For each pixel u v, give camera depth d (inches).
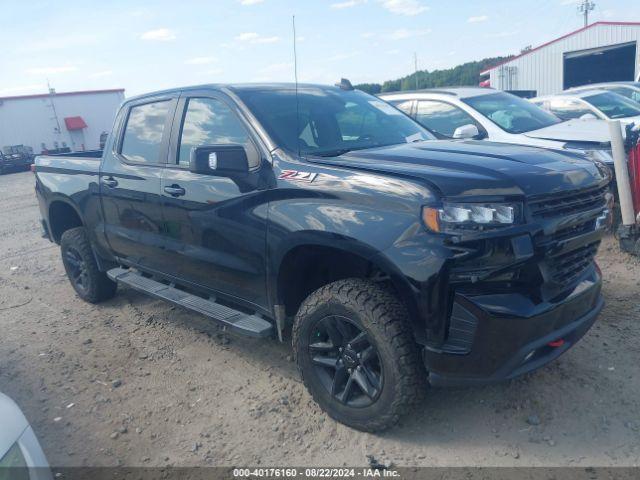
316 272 139.9
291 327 150.5
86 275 220.7
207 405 143.0
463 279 105.5
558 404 129.7
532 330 108.5
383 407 118.1
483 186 108.2
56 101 1513.3
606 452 113.3
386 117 175.5
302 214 125.0
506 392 136.3
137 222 181.0
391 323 113.9
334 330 125.0
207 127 158.4
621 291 189.0
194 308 159.0
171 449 126.2
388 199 112.8
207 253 154.3
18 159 1218.6
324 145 148.5
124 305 221.0
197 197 152.6
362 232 113.8
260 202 135.4
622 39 1080.8
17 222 454.9
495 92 321.1
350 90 187.9
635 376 137.7
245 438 128.0
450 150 136.2
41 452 92.0
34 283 265.9
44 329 203.0
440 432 124.0
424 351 111.3
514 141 277.3
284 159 135.1
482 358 107.9
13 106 1454.2
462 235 104.3
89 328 200.4
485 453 116.1
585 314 124.1
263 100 153.6
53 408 147.2
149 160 176.9
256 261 139.1
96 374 164.1
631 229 219.3
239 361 165.6
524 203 109.0
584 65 1157.7
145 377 160.1
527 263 108.0
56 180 219.5
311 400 140.9
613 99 392.2
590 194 125.3
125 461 123.1
